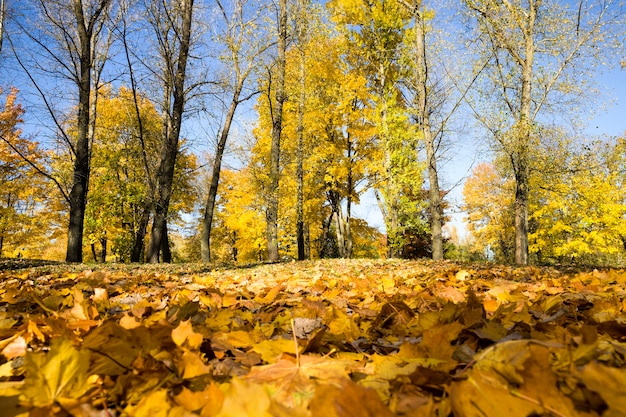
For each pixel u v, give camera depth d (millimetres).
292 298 2689
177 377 875
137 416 657
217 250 35438
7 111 21016
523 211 14367
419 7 15242
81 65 13555
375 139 21109
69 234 12922
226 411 522
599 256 31516
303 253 16438
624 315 1727
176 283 4449
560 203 21938
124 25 13727
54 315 1623
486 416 568
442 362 898
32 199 24375
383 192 19250
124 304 2281
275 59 15898
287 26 16047
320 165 20797
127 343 945
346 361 977
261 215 23875
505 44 14195
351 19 18938
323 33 16531
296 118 19203
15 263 9164
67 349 727
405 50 17141
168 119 16938
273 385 817
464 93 14641
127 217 24422
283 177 19844
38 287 3566
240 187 24234
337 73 19375
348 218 23266
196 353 1048
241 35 15008
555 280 3648
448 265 8016
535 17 14062
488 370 800
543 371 604
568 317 1804
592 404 614
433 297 2404
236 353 1174
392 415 499
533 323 1505
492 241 34906
